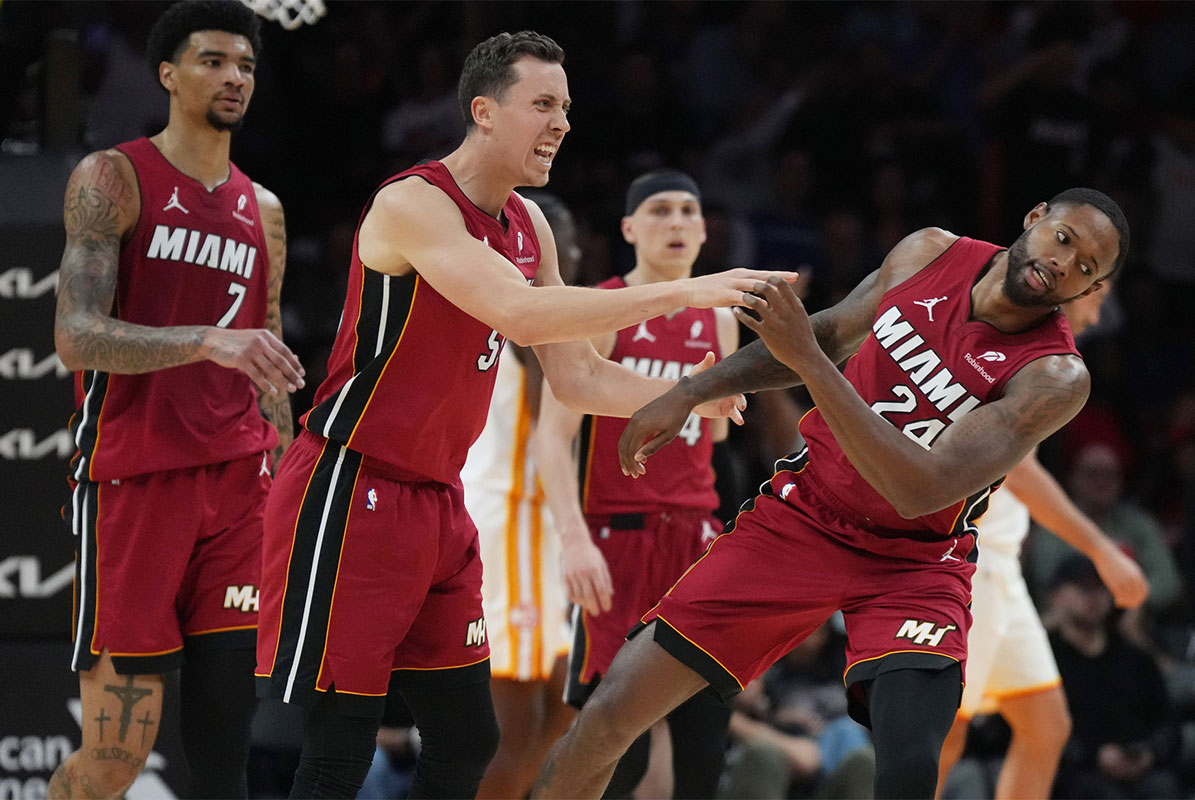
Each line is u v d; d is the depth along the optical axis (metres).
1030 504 13.51
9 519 11.52
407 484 9.11
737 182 25.16
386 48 24.72
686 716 11.63
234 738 10.20
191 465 10.04
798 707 16.58
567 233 12.79
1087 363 23.88
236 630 10.13
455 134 24.08
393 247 8.71
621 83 24.95
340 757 8.98
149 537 9.98
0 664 11.50
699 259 23.22
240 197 10.50
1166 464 23.00
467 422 9.23
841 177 25.17
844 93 25.62
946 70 26.58
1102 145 25.08
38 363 11.55
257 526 10.29
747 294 8.12
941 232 9.69
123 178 9.93
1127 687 16.66
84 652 10.01
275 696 8.95
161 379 9.98
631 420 9.11
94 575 10.03
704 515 12.39
